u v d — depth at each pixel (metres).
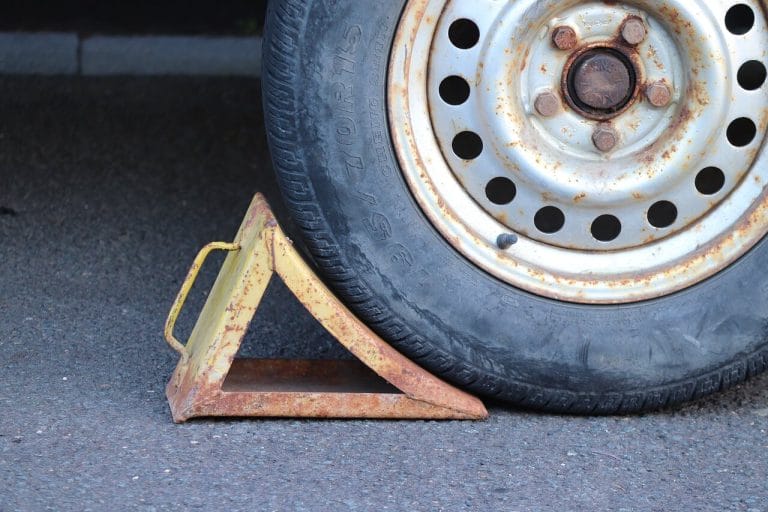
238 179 5.35
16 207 4.90
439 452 2.78
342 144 2.83
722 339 2.95
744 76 2.86
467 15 2.80
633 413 3.04
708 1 2.77
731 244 2.93
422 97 2.86
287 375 3.16
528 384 2.95
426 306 2.91
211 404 2.86
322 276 3.05
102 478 2.60
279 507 2.48
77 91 6.67
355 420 2.94
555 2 2.76
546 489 2.61
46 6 7.25
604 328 2.93
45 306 3.87
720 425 2.99
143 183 5.25
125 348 3.50
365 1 2.77
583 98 2.83
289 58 2.78
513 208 2.93
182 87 6.84
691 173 2.90
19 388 3.13
